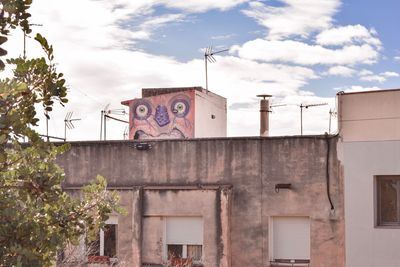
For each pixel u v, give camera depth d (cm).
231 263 2144
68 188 2264
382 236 2017
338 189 2075
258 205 2142
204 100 3058
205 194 2155
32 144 718
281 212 2122
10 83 670
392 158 2025
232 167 2175
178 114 2995
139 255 2200
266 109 2486
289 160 2127
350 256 2044
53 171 725
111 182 2280
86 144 2311
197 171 2206
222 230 2128
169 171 2233
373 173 2039
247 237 2144
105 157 2294
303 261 2109
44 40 708
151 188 2209
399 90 2028
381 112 2042
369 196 2039
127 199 2228
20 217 707
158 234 2198
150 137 3023
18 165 717
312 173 2103
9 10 651
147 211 2209
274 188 2133
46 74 716
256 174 2152
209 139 2200
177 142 2231
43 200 731
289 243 2127
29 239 714
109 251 2241
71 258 1659
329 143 2092
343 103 2080
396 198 2030
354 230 2045
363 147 2052
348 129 2070
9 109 684
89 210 788
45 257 744
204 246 2142
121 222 2230
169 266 2162
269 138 2148
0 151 678
